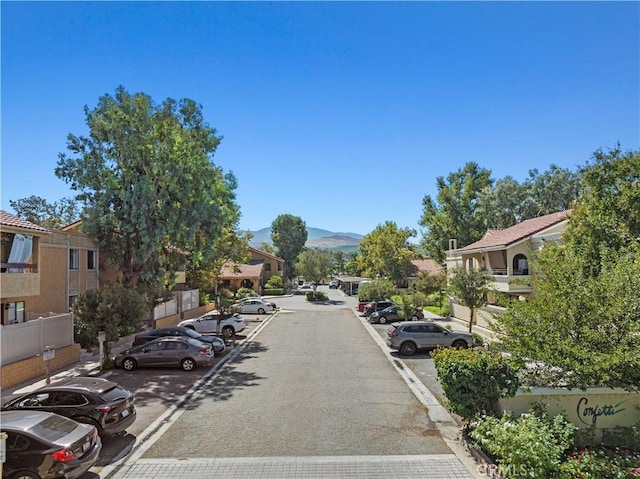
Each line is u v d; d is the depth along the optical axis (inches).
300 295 2979.8
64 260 1063.6
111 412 426.3
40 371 745.0
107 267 1263.5
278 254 4082.2
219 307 1267.2
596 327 384.8
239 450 413.4
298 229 4119.1
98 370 778.2
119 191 1129.4
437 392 621.0
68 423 361.4
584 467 325.1
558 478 324.5
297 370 771.4
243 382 688.4
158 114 1179.3
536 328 401.1
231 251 1982.0
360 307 1876.2
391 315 1475.1
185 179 1163.9
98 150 1147.3
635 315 372.8
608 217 600.4
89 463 346.6
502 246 1036.5
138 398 602.5
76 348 856.9
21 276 794.8
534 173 2258.9
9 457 323.9
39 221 2085.4
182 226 1152.2
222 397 602.5
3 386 657.0
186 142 1194.0
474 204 2137.1
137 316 804.0
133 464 384.2
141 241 1143.6
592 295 388.8
